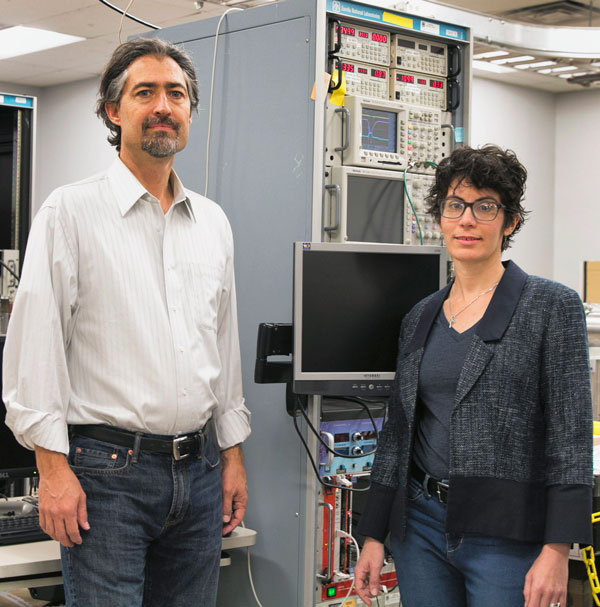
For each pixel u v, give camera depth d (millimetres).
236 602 2453
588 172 8109
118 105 1862
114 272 1766
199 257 1904
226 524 2117
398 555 1730
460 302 1709
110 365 1756
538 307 1581
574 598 2852
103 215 1797
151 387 1764
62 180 8492
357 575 1810
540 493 1562
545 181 8250
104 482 1732
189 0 5410
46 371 1674
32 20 6199
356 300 2145
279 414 2332
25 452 2375
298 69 2260
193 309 1863
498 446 1559
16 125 3832
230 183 2438
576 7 5914
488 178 1609
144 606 1959
